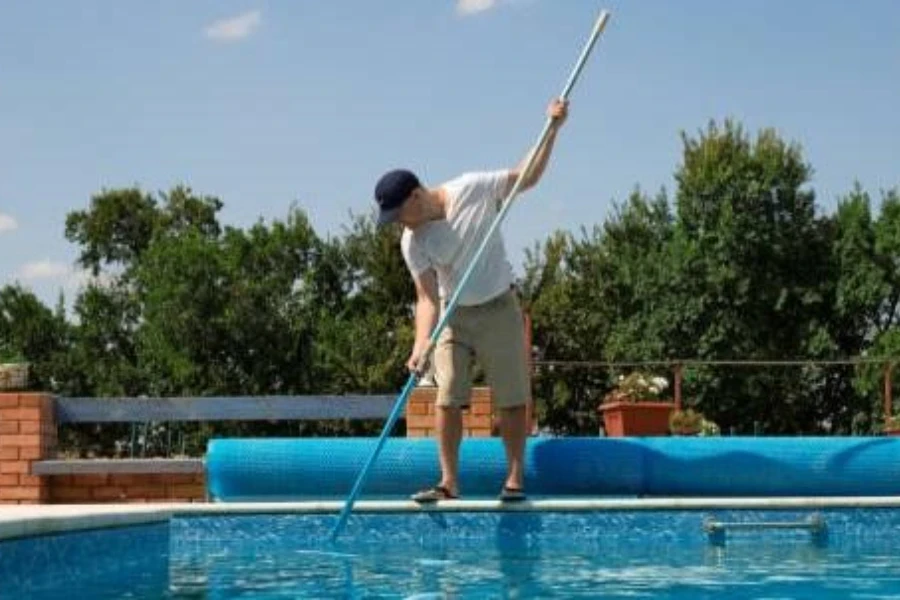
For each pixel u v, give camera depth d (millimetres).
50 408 7434
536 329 24547
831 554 4832
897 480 6031
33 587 3773
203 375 28578
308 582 4016
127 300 32719
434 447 5996
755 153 26875
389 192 5145
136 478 7332
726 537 5176
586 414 24938
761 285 26328
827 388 26359
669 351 26406
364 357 26734
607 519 5199
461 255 5285
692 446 6051
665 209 28094
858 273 26375
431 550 4984
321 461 5969
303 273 30734
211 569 4387
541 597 3656
